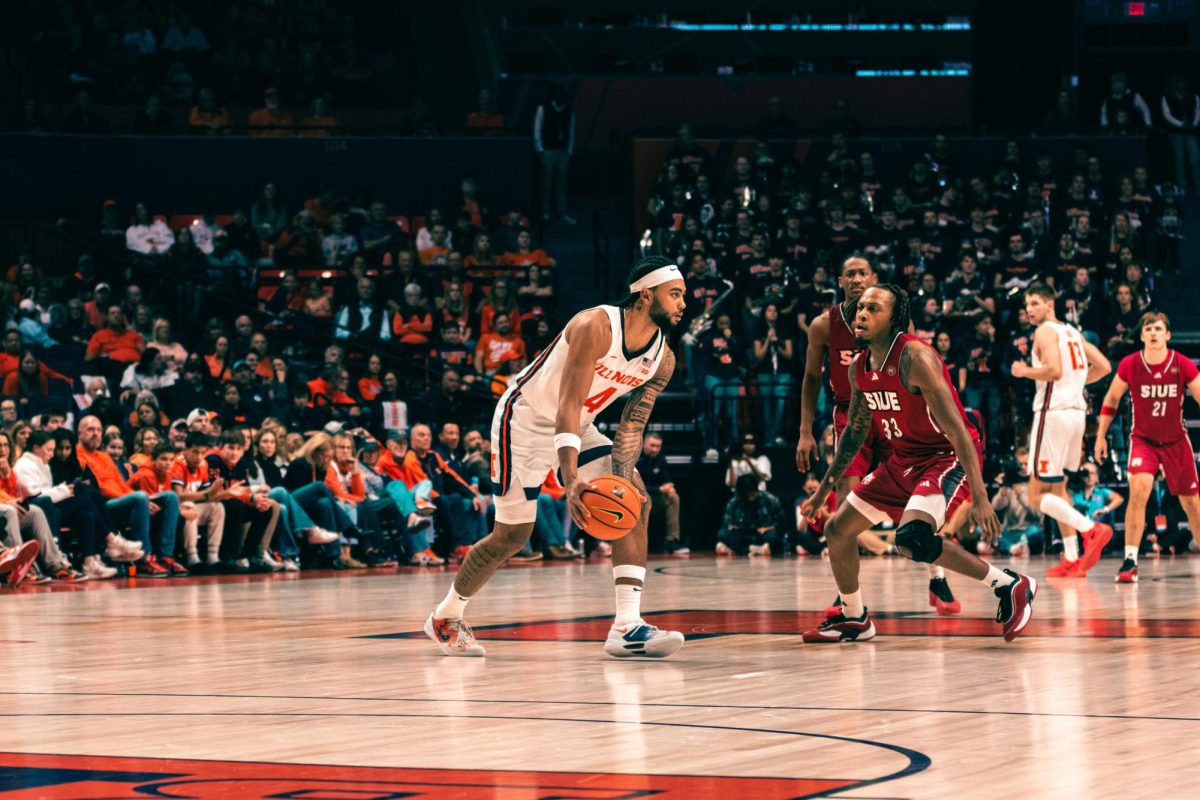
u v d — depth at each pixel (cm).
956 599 905
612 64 2483
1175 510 1791
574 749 361
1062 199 2241
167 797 304
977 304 1955
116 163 2170
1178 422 1140
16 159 2141
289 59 2439
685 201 2150
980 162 2320
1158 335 1126
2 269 1973
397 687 494
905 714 418
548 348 600
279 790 310
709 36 2512
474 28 2547
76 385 1684
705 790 305
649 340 582
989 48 2544
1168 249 2234
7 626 767
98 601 973
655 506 1792
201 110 2244
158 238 2038
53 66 2325
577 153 2461
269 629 742
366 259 2058
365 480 1537
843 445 651
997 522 602
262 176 2208
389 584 1163
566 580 1184
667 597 958
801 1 2547
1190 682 489
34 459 1280
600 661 577
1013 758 342
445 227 2106
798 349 1962
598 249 2198
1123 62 2564
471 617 801
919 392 618
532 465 595
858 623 645
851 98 2484
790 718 411
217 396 1666
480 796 302
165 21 2420
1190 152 2380
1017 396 1914
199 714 430
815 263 2092
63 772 335
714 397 1908
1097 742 365
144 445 1398
